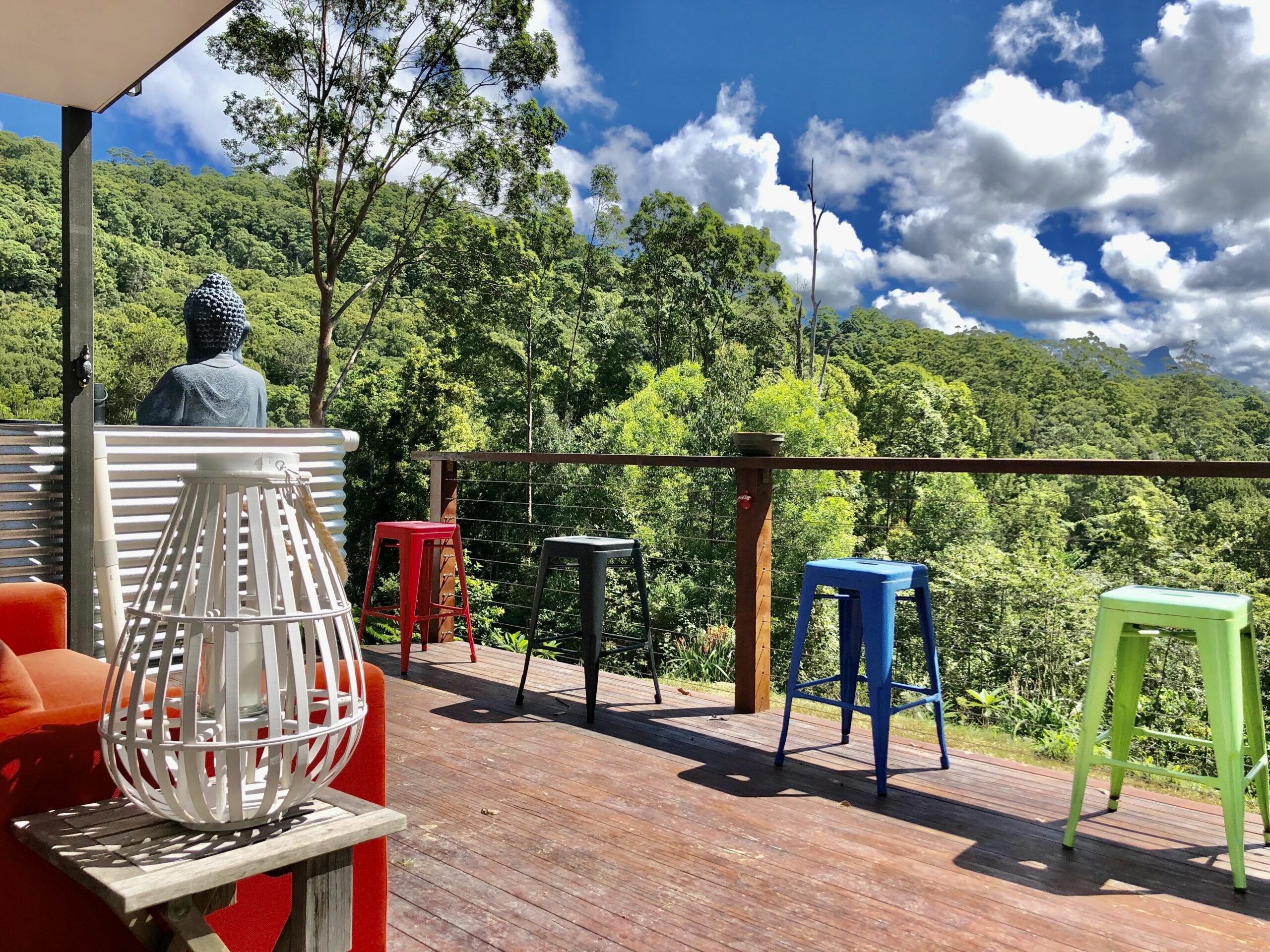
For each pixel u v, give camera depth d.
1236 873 1.92
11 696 1.16
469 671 3.96
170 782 1.04
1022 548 16.11
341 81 15.73
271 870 1.15
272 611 1.10
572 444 24.69
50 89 2.49
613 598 14.82
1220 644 1.95
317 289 23.80
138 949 1.20
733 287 34.66
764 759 2.77
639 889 1.89
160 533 2.74
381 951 1.54
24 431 2.50
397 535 3.99
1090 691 2.12
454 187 17.31
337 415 23.00
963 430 37.72
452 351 23.30
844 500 21.56
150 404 3.80
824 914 1.79
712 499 20.14
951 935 1.72
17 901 1.10
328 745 1.13
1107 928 1.75
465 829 2.21
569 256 28.61
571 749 2.85
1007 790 2.53
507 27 16.27
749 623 3.33
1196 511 22.88
